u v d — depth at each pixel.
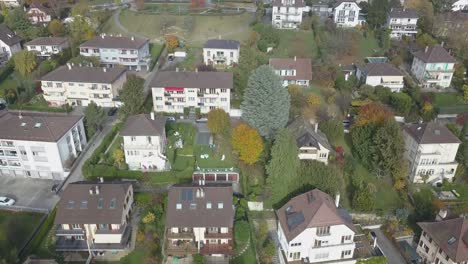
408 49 148.25
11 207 75.38
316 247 63.69
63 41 137.00
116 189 67.62
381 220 75.94
